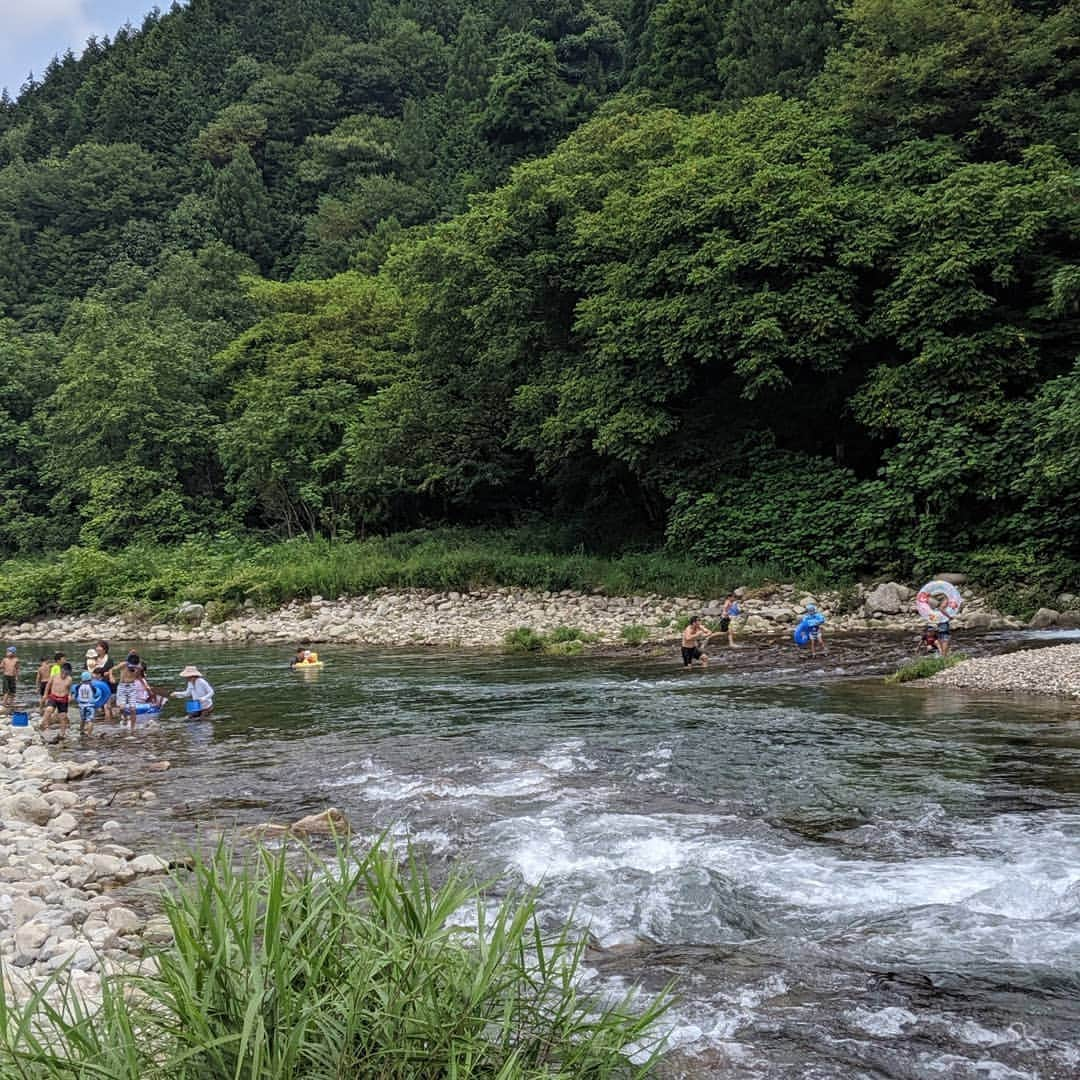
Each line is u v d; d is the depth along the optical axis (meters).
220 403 55.16
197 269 74.19
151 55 122.00
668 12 55.94
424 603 34.16
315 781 12.49
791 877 8.02
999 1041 5.18
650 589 31.75
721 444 33.69
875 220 30.05
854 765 11.82
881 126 34.78
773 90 46.91
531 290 34.91
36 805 11.23
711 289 30.19
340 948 4.02
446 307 37.09
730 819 9.82
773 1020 5.46
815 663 21.11
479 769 12.56
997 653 20.64
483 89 100.56
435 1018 3.84
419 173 95.56
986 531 28.77
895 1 34.81
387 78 115.38
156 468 52.34
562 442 35.38
